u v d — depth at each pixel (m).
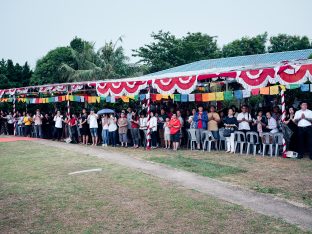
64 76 33.22
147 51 40.88
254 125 13.78
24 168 11.45
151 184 9.09
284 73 12.12
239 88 20.81
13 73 37.88
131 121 16.70
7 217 6.80
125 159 13.01
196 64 26.75
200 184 9.05
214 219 6.48
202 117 15.18
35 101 23.11
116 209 7.14
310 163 11.62
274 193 8.13
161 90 15.43
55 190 8.63
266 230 5.89
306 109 12.53
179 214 6.78
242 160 12.47
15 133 24.09
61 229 6.14
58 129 20.47
